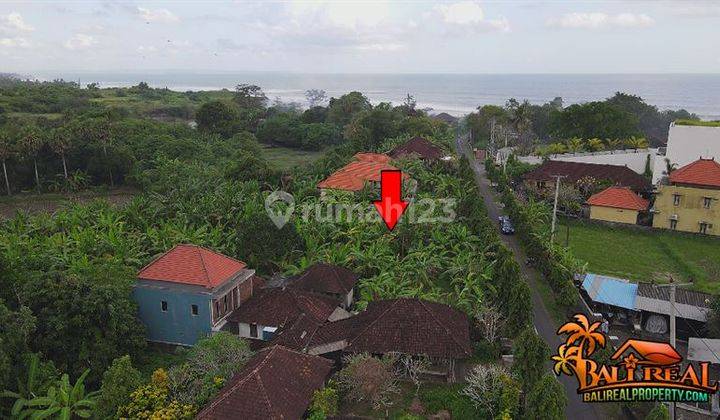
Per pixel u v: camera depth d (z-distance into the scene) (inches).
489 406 1043.9
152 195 2409.0
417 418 1042.1
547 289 1717.5
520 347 1082.1
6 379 1030.4
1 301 1121.4
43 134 3075.8
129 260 1668.3
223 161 3543.3
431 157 3196.4
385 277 1631.4
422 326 1240.2
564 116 3912.4
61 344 1157.1
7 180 2901.1
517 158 3437.5
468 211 2199.8
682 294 1472.7
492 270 1592.0
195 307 1337.4
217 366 1099.9
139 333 1259.8
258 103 6752.0
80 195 2965.1
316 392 1035.9
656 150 3221.0
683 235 2237.9
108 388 1016.2
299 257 1809.8
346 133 4333.2
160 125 4261.8
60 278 1226.0
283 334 1264.8
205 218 2065.7
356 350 1212.5
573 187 2608.3
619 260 1984.5
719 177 2217.0
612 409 1107.9
